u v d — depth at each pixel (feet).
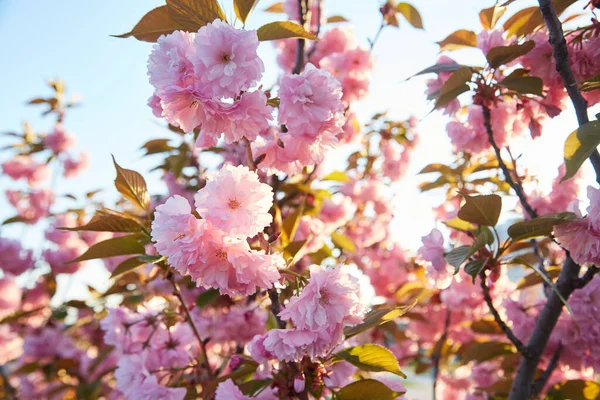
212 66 1.77
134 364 2.50
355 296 1.82
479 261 2.19
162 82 1.81
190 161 3.76
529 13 2.56
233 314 2.88
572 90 2.06
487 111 2.49
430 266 2.52
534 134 2.67
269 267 1.76
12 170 6.24
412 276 4.40
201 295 2.81
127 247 2.21
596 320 2.41
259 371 2.22
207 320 2.96
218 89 1.78
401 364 4.10
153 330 2.56
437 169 3.46
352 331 1.99
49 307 5.42
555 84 2.44
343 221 3.71
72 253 5.29
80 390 4.64
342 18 3.84
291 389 1.94
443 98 2.43
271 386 1.96
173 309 2.72
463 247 2.23
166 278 2.39
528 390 2.28
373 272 4.32
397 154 4.77
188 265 1.75
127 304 3.43
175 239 1.76
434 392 3.65
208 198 1.75
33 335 5.13
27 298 5.34
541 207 2.76
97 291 4.75
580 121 2.04
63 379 5.28
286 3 3.92
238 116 1.81
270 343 1.81
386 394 1.95
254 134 1.86
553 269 2.71
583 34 2.31
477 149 2.88
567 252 2.27
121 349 2.63
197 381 2.55
